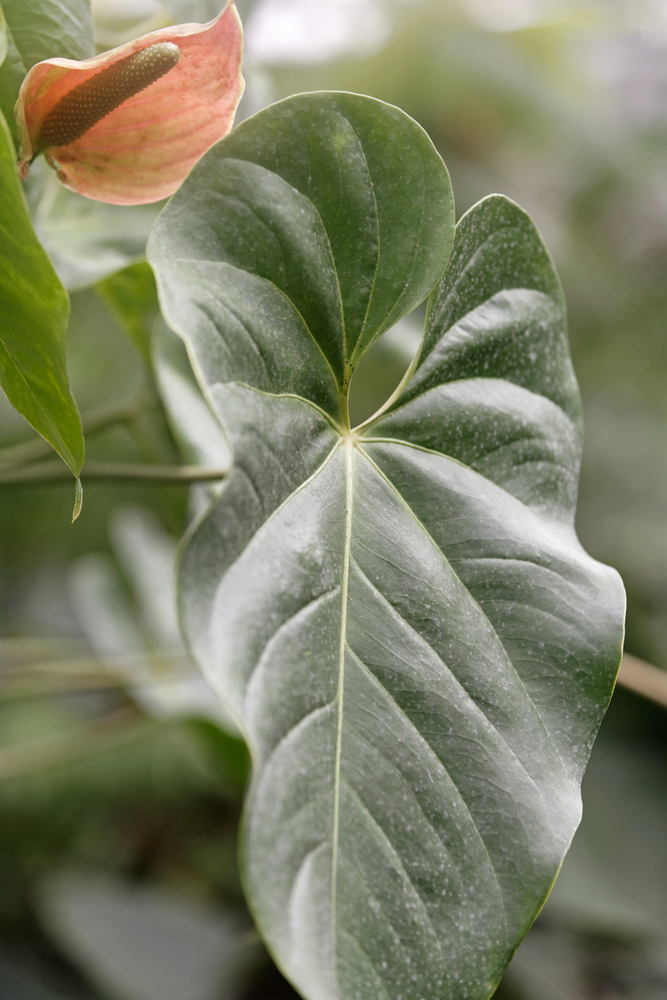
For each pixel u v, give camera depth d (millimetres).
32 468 843
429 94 2602
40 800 2242
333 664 639
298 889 610
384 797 628
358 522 661
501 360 707
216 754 1436
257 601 631
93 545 2516
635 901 1509
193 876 2473
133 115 669
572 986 1730
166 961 1742
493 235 697
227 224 647
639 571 2221
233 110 673
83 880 2139
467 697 648
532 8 2906
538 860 630
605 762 1820
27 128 664
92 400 2271
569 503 709
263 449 641
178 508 1328
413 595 657
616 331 2566
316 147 655
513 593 669
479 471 693
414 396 688
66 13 697
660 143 2645
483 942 620
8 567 2562
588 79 3096
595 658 663
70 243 835
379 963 610
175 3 922
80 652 1631
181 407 913
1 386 650
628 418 2488
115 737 1538
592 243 2682
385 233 666
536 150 2693
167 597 1622
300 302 660
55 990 1783
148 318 927
